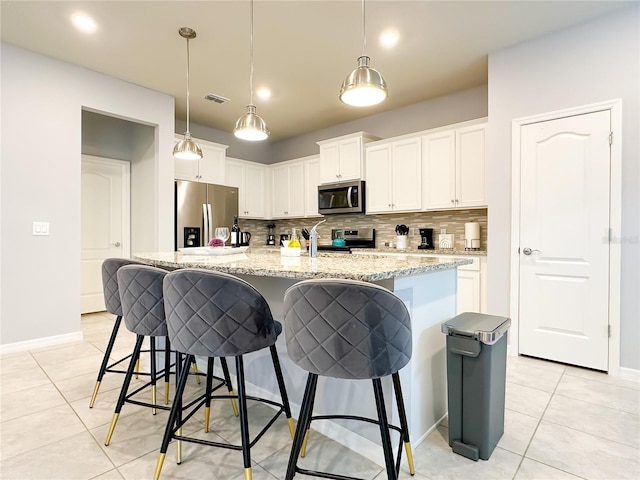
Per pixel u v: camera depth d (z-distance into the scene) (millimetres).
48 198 3176
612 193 2518
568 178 2693
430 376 1813
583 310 2641
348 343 1107
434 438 1773
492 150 3062
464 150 3621
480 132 3518
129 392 2270
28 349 3064
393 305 1115
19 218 3029
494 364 1623
